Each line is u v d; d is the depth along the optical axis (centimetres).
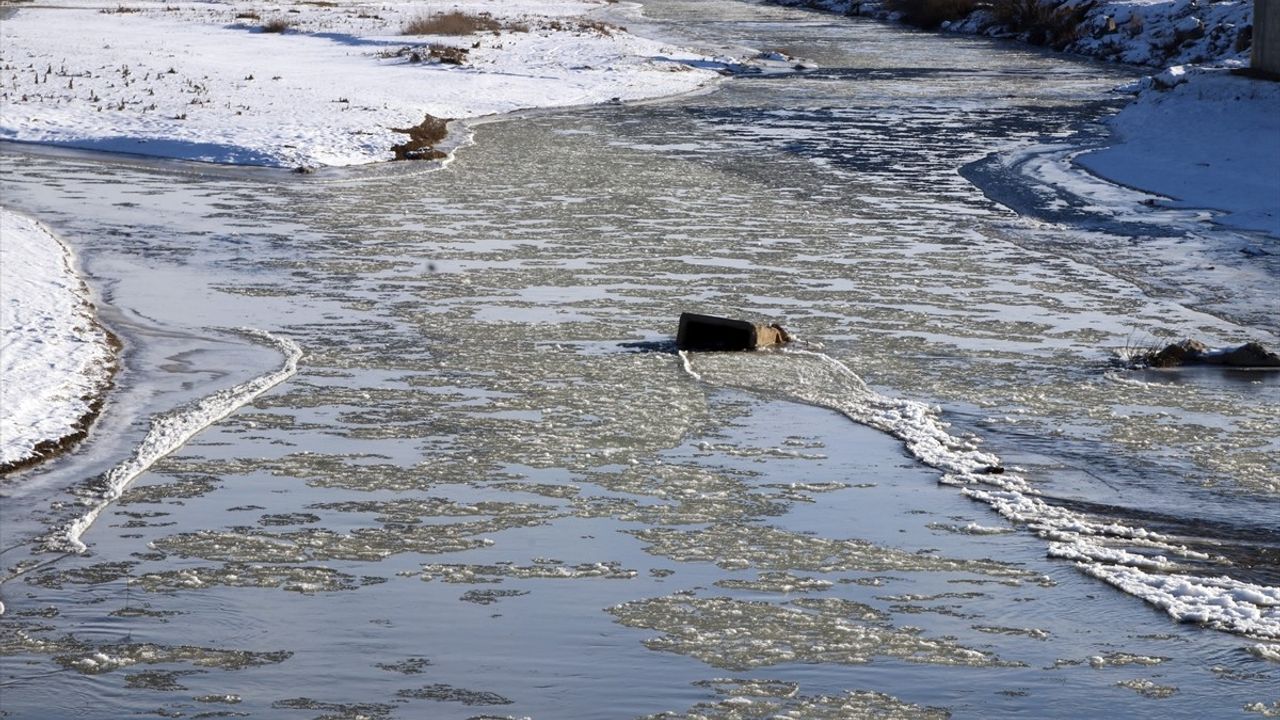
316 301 1777
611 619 878
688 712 759
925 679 798
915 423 1292
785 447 1228
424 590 924
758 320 1694
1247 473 1175
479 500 1092
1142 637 855
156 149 3048
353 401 1355
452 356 1520
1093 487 1141
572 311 1730
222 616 884
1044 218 2444
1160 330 1684
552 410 1328
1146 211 2506
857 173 2928
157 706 769
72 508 1079
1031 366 1513
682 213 2439
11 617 884
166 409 1331
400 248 2111
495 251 2095
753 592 921
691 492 1113
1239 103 3269
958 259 2091
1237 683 794
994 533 1032
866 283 1914
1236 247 2197
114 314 1700
